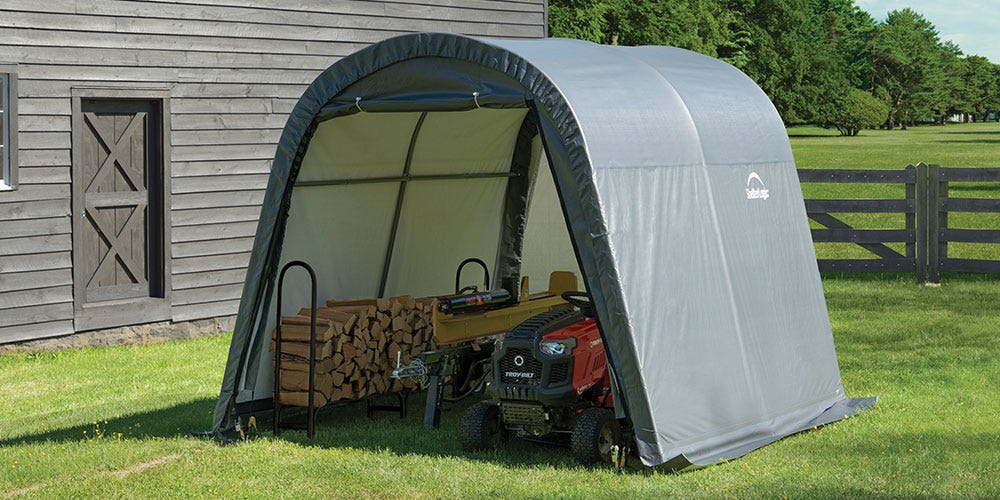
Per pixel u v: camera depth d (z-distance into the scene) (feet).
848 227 53.72
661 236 23.38
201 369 37.09
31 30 38.78
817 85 283.18
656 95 25.40
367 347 28.53
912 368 33.32
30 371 36.65
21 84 38.60
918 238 51.98
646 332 22.31
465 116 30.58
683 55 29.78
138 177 42.47
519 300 31.65
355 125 28.12
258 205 45.47
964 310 44.16
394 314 29.37
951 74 421.18
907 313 43.83
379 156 29.55
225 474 23.09
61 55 39.58
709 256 24.77
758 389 25.36
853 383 31.42
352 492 21.58
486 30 52.01
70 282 40.19
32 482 22.93
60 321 39.96
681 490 20.77
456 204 33.01
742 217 26.43
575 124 22.17
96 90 40.47
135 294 42.55
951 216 88.99
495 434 25.09
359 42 47.93
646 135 23.95
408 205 31.48
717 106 27.20
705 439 23.30
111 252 41.75
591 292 22.24
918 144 236.02
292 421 28.48
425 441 25.91
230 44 44.06
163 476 22.93
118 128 41.88
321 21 46.65
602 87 24.04
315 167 28.02
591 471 22.54
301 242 28.50
